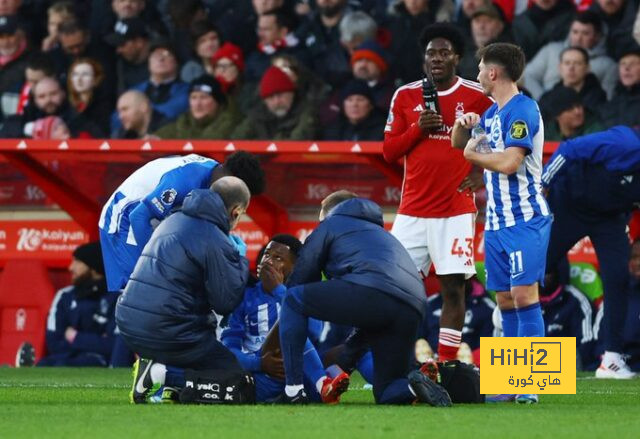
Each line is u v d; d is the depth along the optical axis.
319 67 53.97
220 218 27.27
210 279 26.83
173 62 55.34
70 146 47.09
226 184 27.62
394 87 51.78
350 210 27.28
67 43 57.69
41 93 56.41
